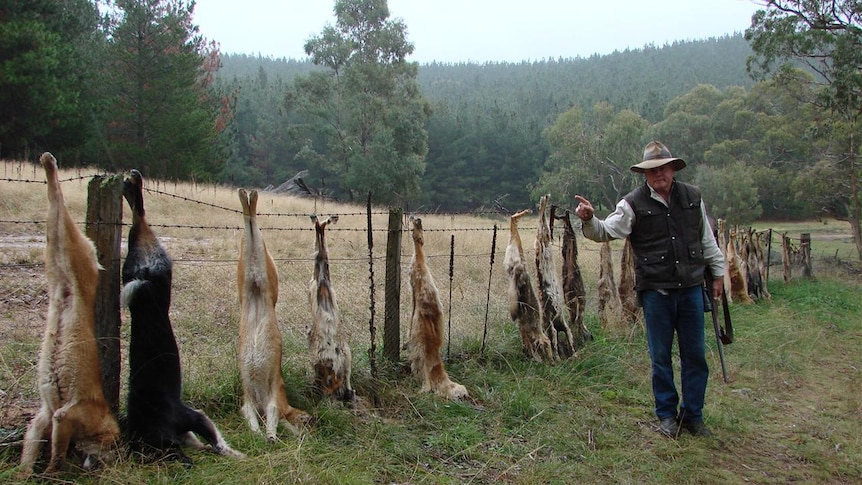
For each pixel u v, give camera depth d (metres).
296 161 64.25
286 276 9.45
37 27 21.92
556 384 5.85
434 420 4.74
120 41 26.33
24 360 4.70
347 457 3.87
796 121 36.25
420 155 47.25
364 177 43.19
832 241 34.78
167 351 3.74
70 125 24.02
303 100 48.31
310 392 4.77
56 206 3.27
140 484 3.26
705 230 5.11
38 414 3.35
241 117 70.31
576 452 4.50
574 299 7.21
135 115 26.45
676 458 4.54
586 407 5.39
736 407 5.68
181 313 6.98
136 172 3.78
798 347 8.09
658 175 4.96
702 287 5.08
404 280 9.86
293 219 16.22
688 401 5.05
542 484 3.96
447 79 184.88
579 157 52.31
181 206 15.48
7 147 22.81
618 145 51.41
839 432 5.29
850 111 27.45
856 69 23.41
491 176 65.12
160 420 3.64
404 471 3.95
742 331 8.77
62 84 23.58
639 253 5.10
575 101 102.12
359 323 7.27
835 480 4.44
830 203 34.22
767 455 4.78
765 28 25.09
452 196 62.84
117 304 3.87
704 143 51.75
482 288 10.18
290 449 3.73
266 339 4.20
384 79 45.91
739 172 38.22
